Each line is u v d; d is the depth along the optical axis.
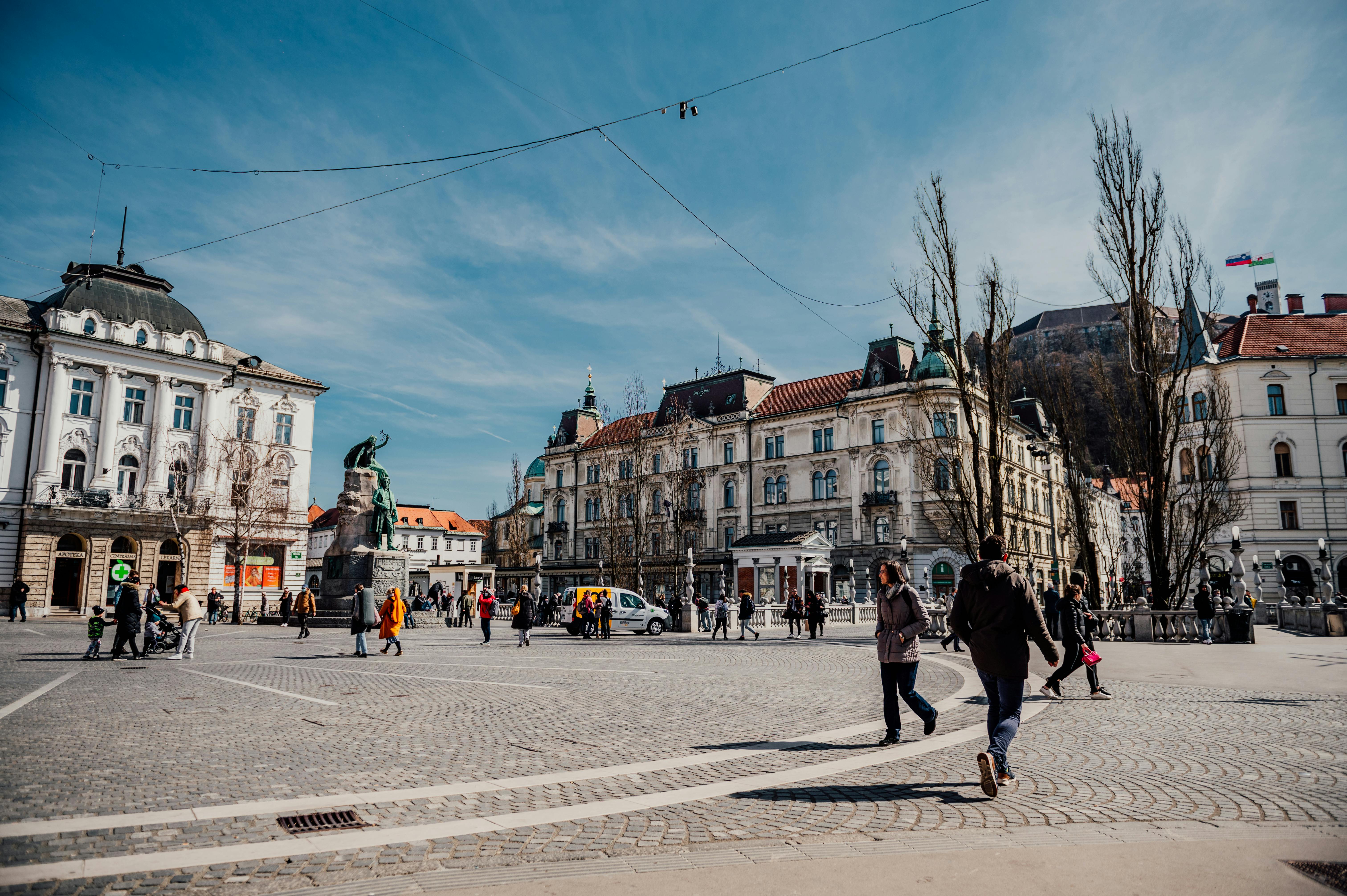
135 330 50.62
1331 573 46.34
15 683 13.59
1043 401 66.75
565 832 5.39
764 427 67.00
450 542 111.94
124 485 49.75
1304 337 50.53
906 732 9.24
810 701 12.01
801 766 7.38
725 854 4.88
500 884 4.39
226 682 14.01
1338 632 25.23
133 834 5.30
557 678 15.22
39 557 45.25
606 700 12.00
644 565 67.31
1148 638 24.81
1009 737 6.29
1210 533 32.34
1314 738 8.62
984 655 6.50
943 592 55.09
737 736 8.96
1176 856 4.69
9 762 7.35
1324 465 47.47
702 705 11.48
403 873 4.60
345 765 7.41
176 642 21.39
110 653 20.31
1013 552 43.84
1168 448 31.11
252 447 53.41
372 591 21.34
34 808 5.88
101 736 8.70
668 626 36.56
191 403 52.94
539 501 101.31
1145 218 28.52
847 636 32.09
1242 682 13.80
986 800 6.11
